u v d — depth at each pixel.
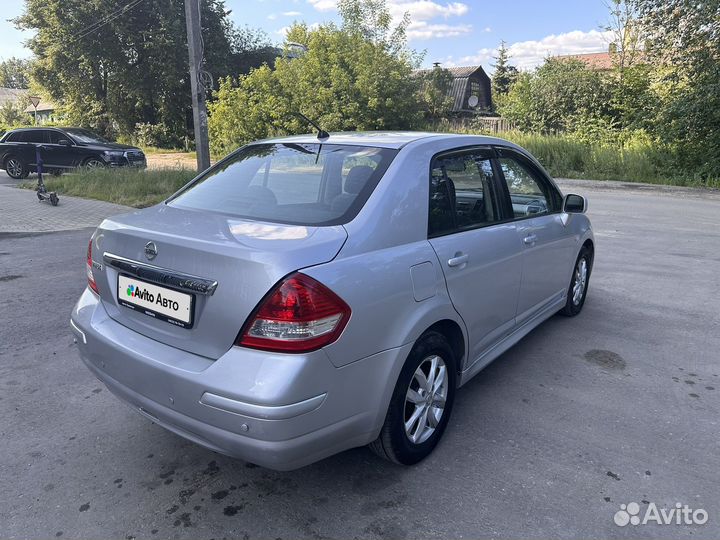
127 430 3.25
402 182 2.86
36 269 6.70
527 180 4.16
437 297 2.85
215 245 2.35
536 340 4.64
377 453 2.81
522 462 2.94
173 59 32.19
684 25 16.39
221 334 2.30
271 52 38.59
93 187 13.38
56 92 34.75
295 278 2.20
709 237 8.99
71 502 2.62
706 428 3.28
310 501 2.64
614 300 5.71
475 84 47.22
